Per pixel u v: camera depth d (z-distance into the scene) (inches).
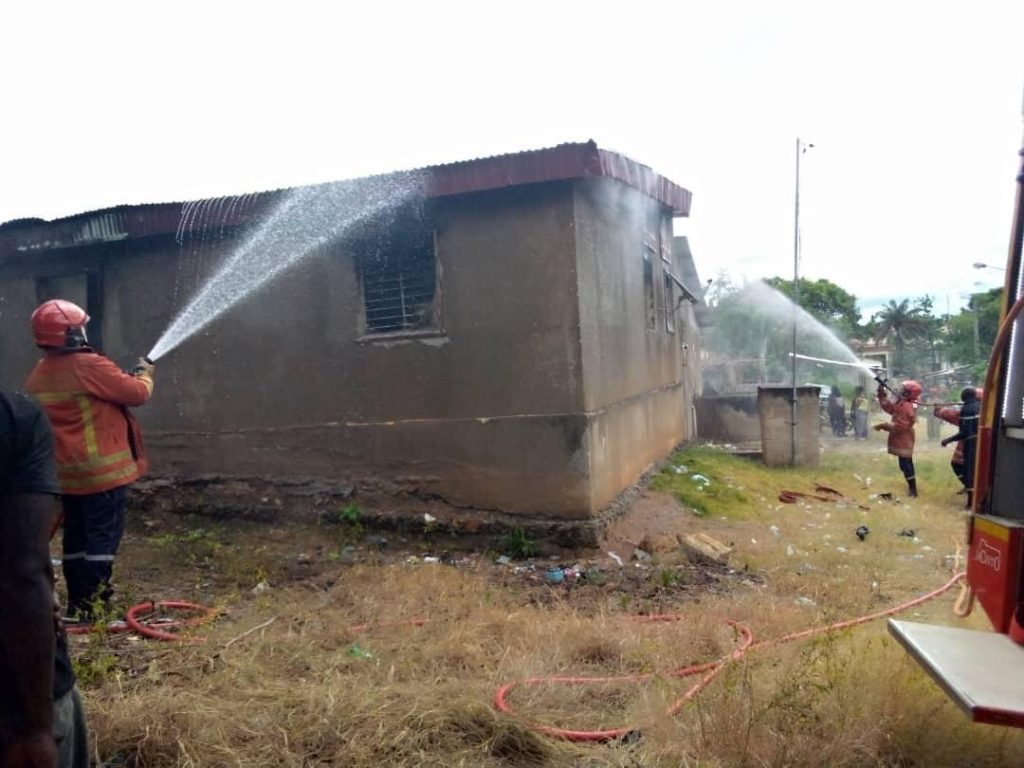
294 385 335.3
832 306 1761.8
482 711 147.5
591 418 301.1
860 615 234.2
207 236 342.3
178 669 167.3
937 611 238.8
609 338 340.8
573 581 267.6
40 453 77.2
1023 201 141.3
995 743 140.0
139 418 361.4
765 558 298.8
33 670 74.3
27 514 74.9
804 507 409.7
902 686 149.3
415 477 318.3
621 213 376.5
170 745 134.4
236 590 251.9
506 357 305.0
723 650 190.4
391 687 158.2
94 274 365.1
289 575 270.5
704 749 135.9
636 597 250.8
